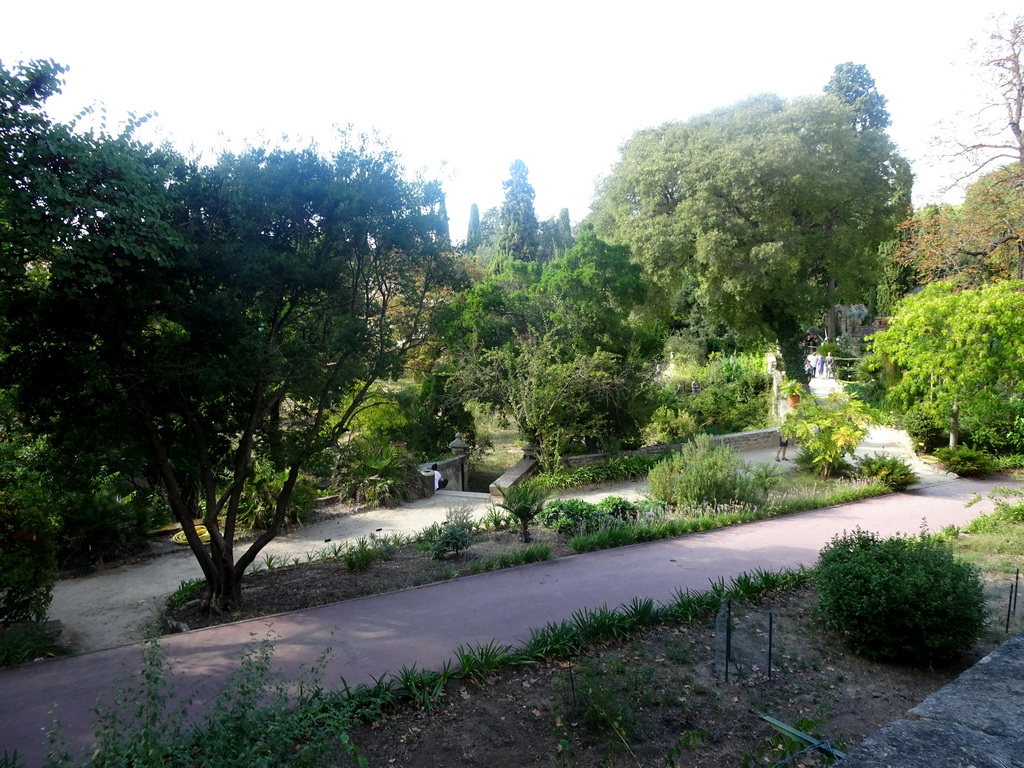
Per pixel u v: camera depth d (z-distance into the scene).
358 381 8.89
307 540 11.88
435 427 19.34
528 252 55.12
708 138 25.67
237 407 7.89
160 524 12.01
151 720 3.69
